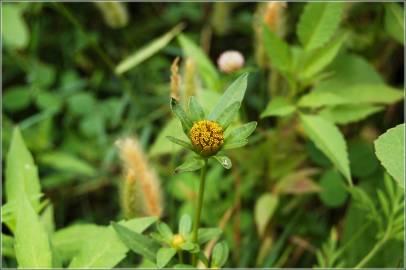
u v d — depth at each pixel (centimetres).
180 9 82
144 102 74
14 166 53
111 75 80
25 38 66
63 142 74
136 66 76
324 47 58
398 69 70
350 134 66
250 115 73
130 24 83
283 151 63
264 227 62
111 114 73
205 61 60
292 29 71
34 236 48
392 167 45
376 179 62
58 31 81
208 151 44
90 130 72
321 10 57
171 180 64
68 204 72
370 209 55
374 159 62
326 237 65
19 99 73
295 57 61
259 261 62
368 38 66
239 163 66
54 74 76
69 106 74
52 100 73
